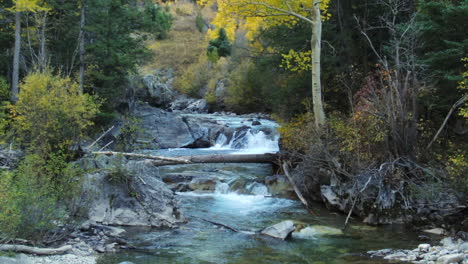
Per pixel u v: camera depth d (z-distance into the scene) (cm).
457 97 1130
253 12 1355
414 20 1262
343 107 1562
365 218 1013
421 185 981
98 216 895
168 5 7288
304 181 1267
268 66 1858
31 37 1998
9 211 654
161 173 1520
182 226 946
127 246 767
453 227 870
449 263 671
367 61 1625
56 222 761
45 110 958
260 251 777
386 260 719
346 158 1094
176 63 5819
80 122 1015
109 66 2081
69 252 695
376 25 1585
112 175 960
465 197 870
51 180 852
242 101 4041
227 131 2653
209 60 5288
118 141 1373
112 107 2138
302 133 1268
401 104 1034
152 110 2705
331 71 1589
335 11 1648
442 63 1153
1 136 1007
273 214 1090
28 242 696
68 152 980
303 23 1627
